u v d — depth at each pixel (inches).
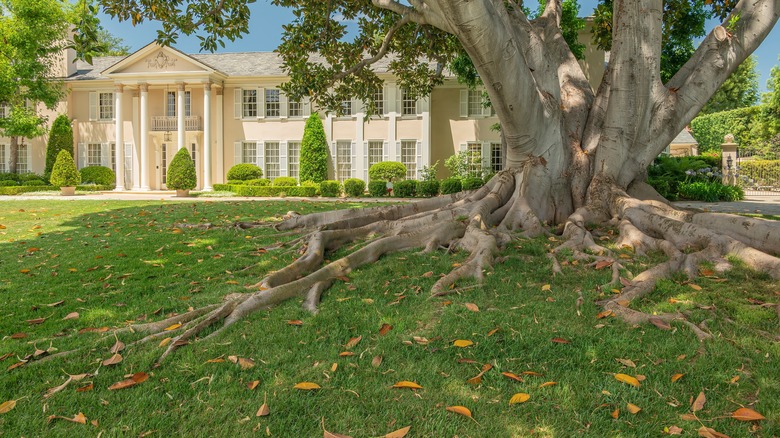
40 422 83.2
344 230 234.1
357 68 353.4
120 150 951.0
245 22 315.0
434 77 444.5
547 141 255.9
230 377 98.2
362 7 372.2
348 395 90.6
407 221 243.1
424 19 240.4
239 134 967.6
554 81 265.3
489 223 237.6
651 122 249.9
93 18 240.8
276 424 81.6
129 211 423.8
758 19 244.5
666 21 403.9
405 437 77.4
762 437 76.8
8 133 892.0
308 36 358.9
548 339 113.1
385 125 921.5
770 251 178.2
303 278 159.8
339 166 946.7
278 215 374.0
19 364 106.3
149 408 87.4
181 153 784.3
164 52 926.4
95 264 206.7
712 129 1569.9
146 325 129.1
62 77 992.9
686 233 196.2
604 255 188.5
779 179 901.2
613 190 246.5
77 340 121.3
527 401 87.2
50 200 617.6
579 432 78.4
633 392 89.7
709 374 96.0
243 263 205.0
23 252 235.6
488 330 118.6
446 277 157.8
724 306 134.3
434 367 100.6
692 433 77.7
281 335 119.3
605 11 439.8
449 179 786.8
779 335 114.3
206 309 138.9
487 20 177.2
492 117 907.4
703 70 247.0
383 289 157.5
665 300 140.6
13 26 835.4
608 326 121.5
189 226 311.9
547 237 228.2
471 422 81.5
